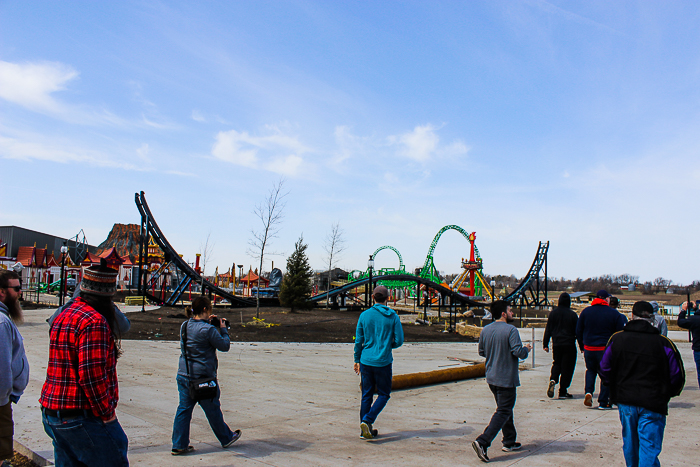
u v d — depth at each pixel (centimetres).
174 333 2202
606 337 905
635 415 507
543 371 1446
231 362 1447
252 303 4644
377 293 702
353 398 991
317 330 2711
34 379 1015
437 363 1566
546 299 7600
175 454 581
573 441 675
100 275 371
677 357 496
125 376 1129
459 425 779
